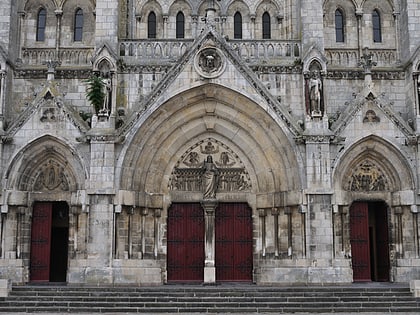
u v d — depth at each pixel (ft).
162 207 118.42
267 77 118.01
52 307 92.48
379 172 118.52
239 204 120.88
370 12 127.13
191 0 128.98
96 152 111.04
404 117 120.98
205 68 114.73
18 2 123.54
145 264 113.19
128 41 119.03
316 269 108.06
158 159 118.52
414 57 116.88
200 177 120.67
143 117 112.98
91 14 126.11
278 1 128.26
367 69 117.80
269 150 117.08
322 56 115.14
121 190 110.63
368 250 117.91
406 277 112.98
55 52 123.54
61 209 132.46
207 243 116.06
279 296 96.63
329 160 111.75
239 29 128.67
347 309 91.71
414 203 114.01
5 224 112.16
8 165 112.57
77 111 118.93
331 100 120.88
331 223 110.01
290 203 112.88
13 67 119.65
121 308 91.71
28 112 114.32
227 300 95.04
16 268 111.45
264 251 116.16
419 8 120.37
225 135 120.57
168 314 89.81
